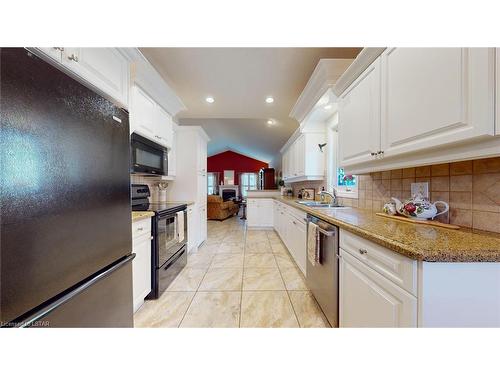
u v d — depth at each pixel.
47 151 0.70
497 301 0.78
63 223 0.76
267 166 12.08
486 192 1.06
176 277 2.51
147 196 2.52
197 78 2.62
